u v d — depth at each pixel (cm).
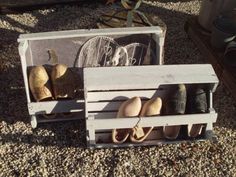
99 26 136
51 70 127
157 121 117
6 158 119
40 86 122
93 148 121
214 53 153
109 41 125
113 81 115
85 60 127
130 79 116
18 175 115
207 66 122
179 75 118
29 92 126
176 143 123
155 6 191
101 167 117
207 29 164
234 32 149
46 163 118
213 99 142
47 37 119
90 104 121
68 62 127
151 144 121
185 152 122
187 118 117
